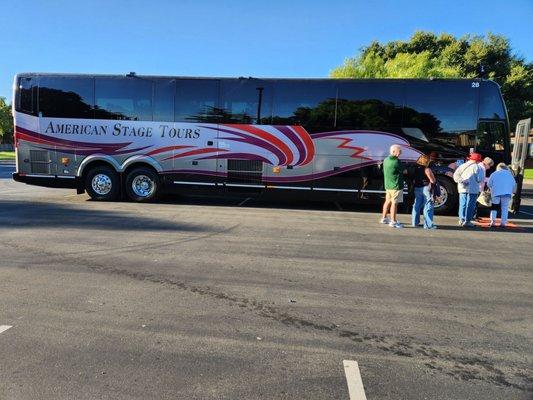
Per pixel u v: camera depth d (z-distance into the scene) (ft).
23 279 19.17
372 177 40.81
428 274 21.50
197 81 42.52
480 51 119.14
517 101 119.75
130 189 44.29
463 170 34.94
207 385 11.12
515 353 13.34
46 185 44.80
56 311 15.69
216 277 20.06
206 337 13.88
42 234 28.50
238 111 42.19
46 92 44.01
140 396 10.58
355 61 93.76
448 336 14.44
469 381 11.65
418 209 34.50
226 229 31.55
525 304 17.61
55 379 11.27
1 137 265.95
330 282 19.77
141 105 43.27
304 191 41.88
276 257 23.91
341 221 36.42
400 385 11.35
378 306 16.98
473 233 32.73
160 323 14.87
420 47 126.52
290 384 11.25
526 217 43.04
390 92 40.37
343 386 11.23
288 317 15.67
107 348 13.00
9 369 11.73
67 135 44.06
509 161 39.73
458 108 39.88
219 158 42.65
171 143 43.09
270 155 41.96
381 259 24.12
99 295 17.38
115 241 26.81
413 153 40.34
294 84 41.45
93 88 43.55
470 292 18.95
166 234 29.22
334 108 41.01
